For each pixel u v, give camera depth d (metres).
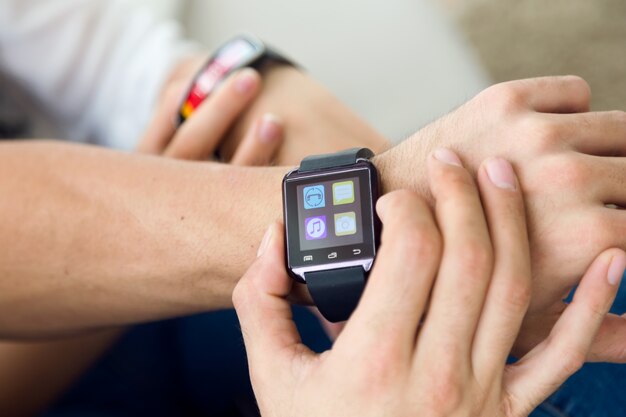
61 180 0.64
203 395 0.74
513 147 0.55
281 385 0.52
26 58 0.82
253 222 0.60
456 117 0.57
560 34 1.19
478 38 1.21
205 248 0.60
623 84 1.10
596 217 0.53
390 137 1.00
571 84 0.57
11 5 0.80
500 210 0.52
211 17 1.15
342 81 1.08
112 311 0.63
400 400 0.49
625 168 0.54
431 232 0.49
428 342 0.49
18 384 0.71
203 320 0.73
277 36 1.13
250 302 0.54
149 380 0.74
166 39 0.82
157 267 0.61
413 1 1.15
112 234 0.62
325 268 0.54
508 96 0.56
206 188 0.62
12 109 0.85
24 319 0.64
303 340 0.71
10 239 0.63
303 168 0.55
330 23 1.13
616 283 0.51
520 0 1.25
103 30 0.82
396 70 1.09
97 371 0.74
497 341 0.50
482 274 0.49
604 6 1.22
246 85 0.71
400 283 0.49
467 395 0.50
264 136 0.69
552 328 0.55
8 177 0.64
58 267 0.62
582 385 0.63
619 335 0.55
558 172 0.54
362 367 0.49
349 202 0.54
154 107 0.81
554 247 0.54
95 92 0.83
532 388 0.52
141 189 0.62
